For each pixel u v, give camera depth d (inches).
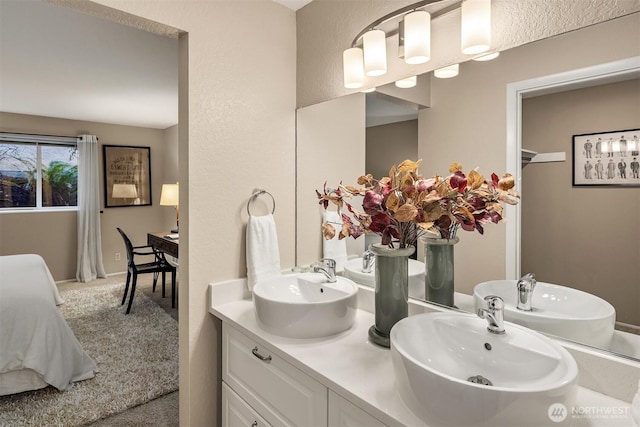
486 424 28.5
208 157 63.3
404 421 32.3
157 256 171.6
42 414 79.7
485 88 48.4
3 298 86.4
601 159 39.1
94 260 201.8
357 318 59.7
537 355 35.9
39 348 86.0
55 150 194.2
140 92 144.5
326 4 69.9
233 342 59.2
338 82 68.1
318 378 41.3
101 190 206.1
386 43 60.3
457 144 51.5
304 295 65.3
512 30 45.8
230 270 67.1
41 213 188.5
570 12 41.2
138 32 92.5
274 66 72.7
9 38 95.1
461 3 50.2
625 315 37.5
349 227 51.9
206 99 62.7
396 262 48.3
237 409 58.7
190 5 60.5
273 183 73.0
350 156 66.4
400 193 45.6
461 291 51.2
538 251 43.9
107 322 134.6
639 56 36.7
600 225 39.2
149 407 83.7
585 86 40.1
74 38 95.6
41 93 145.3
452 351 41.9
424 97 55.3
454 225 51.6
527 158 44.8
